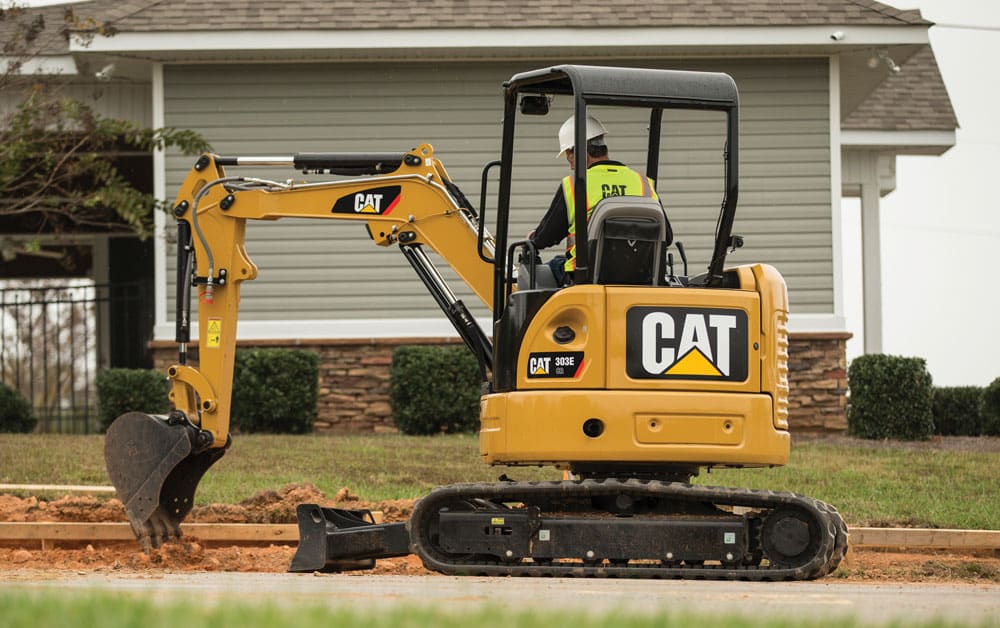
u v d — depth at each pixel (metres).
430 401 29.42
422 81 31.50
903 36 30.08
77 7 35.94
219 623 7.54
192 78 31.47
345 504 19.59
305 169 15.89
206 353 16.19
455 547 13.58
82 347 57.56
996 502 21.08
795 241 31.19
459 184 31.36
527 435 13.21
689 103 13.29
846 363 30.72
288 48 30.11
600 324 13.10
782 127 31.39
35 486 21.30
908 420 29.11
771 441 13.21
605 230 13.29
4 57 29.92
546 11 30.45
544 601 10.23
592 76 13.12
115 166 37.91
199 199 16.11
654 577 13.26
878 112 36.44
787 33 29.97
